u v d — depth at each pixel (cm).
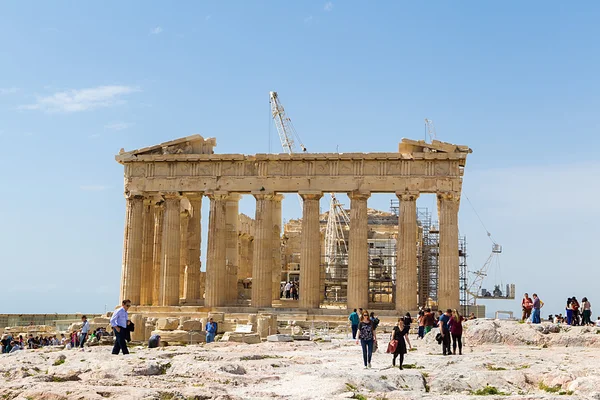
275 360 3784
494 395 2736
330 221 11281
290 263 10600
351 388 2839
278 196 8806
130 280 8106
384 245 10519
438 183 7706
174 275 8119
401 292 7631
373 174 7819
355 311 5447
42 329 7725
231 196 8619
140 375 3086
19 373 3028
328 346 4903
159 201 8631
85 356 3825
